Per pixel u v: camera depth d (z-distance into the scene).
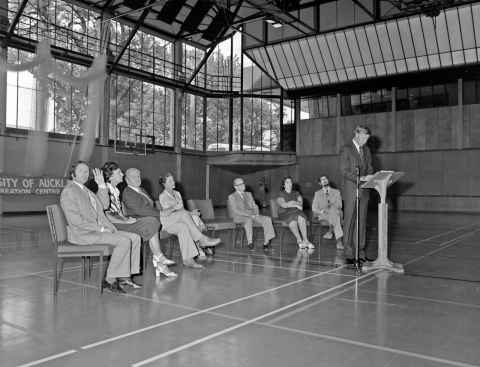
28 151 14.77
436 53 17.23
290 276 4.62
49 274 4.72
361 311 3.28
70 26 16.09
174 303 3.51
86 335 2.73
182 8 18.16
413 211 19.16
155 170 19.70
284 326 2.91
